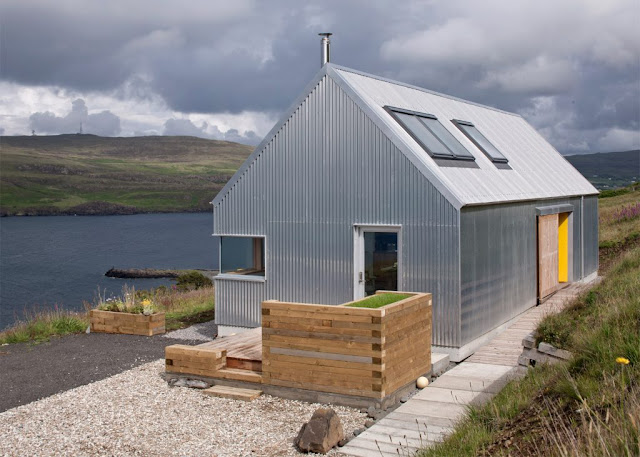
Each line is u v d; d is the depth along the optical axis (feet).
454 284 39.11
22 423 29.94
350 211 43.42
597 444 17.58
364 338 30.55
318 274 44.98
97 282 184.65
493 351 40.40
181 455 25.86
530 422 22.85
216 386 34.24
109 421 29.91
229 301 48.78
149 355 42.86
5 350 45.42
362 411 30.42
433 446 24.43
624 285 35.29
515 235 48.08
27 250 280.31
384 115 43.04
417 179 40.45
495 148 54.95
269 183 46.80
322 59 47.16
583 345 26.58
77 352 44.16
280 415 30.27
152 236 349.82
